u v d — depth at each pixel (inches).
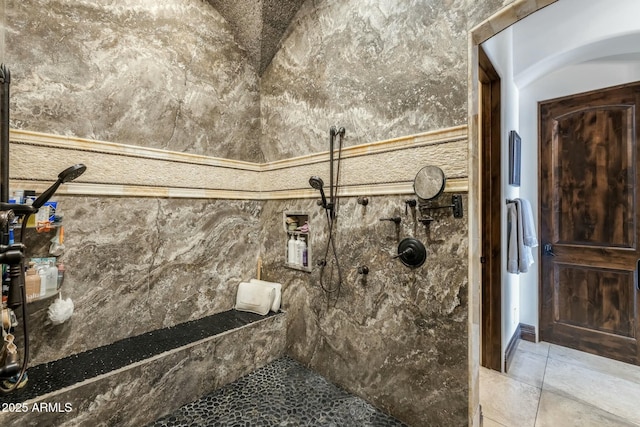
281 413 62.8
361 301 68.3
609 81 92.5
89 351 62.4
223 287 86.5
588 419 67.1
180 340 67.9
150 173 71.6
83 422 50.7
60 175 51.6
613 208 92.6
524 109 108.8
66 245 59.7
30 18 55.6
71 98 60.3
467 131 52.4
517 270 88.9
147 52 70.8
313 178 71.1
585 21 83.2
